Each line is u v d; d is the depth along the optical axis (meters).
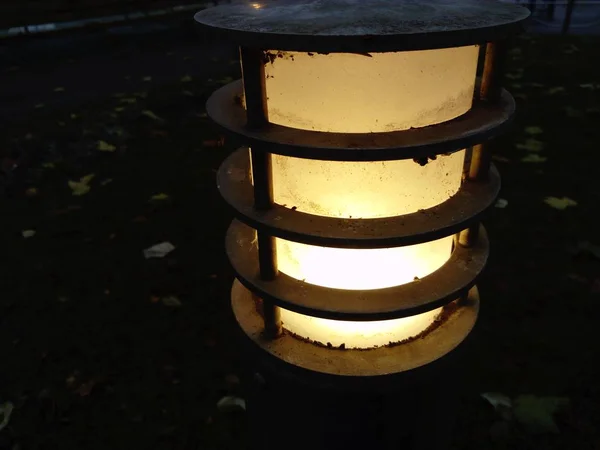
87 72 5.90
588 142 3.76
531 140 3.73
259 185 1.03
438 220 1.01
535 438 1.67
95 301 2.36
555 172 3.38
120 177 3.51
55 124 4.37
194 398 1.87
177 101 4.81
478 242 1.27
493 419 1.74
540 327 2.12
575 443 1.65
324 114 0.95
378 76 0.90
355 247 0.97
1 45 6.13
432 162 1.01
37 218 3.07
